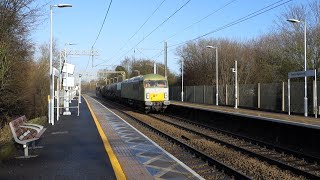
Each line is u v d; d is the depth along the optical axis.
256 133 19.12
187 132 19.78
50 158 10.84
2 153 11.10
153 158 11.05
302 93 33.78
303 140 14.97
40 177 8.64
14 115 26.22
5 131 19.11
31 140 11.49
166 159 10.90
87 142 13.90
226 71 57.03
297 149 14.91
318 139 13.98
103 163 10.14
